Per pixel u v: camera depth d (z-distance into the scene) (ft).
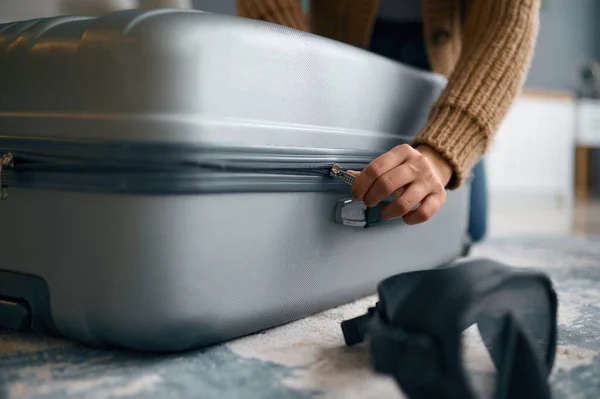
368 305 2.59
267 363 1.84
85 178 1.76
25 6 2.69
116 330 1.79
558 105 11.23
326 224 2.25
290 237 2.09
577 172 14.94
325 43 2.16
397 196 2.12
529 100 10.80
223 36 1.76
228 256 1.86
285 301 2.12
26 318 1.99
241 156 1.82
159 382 1.66
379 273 2.64
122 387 1.62
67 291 1.85
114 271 1.75
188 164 1.70
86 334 1.87
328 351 1.96
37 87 1.86
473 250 4.71
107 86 1.72
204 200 1.77
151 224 1.71
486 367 1.83
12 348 1.96
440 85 2.92
